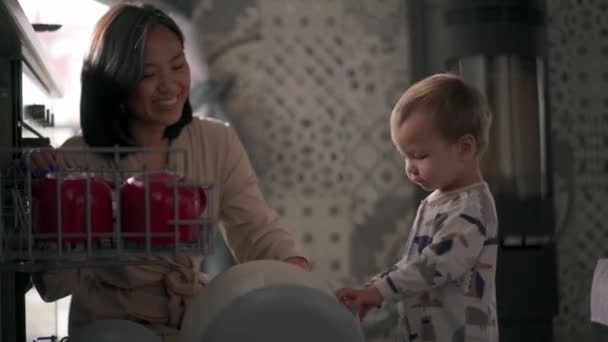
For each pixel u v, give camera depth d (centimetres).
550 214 287
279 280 98
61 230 101
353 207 311
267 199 307
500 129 279
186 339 100
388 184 313
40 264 102
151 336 103
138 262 107
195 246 101
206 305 98
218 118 303
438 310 135
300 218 308
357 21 311
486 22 279
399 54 313
